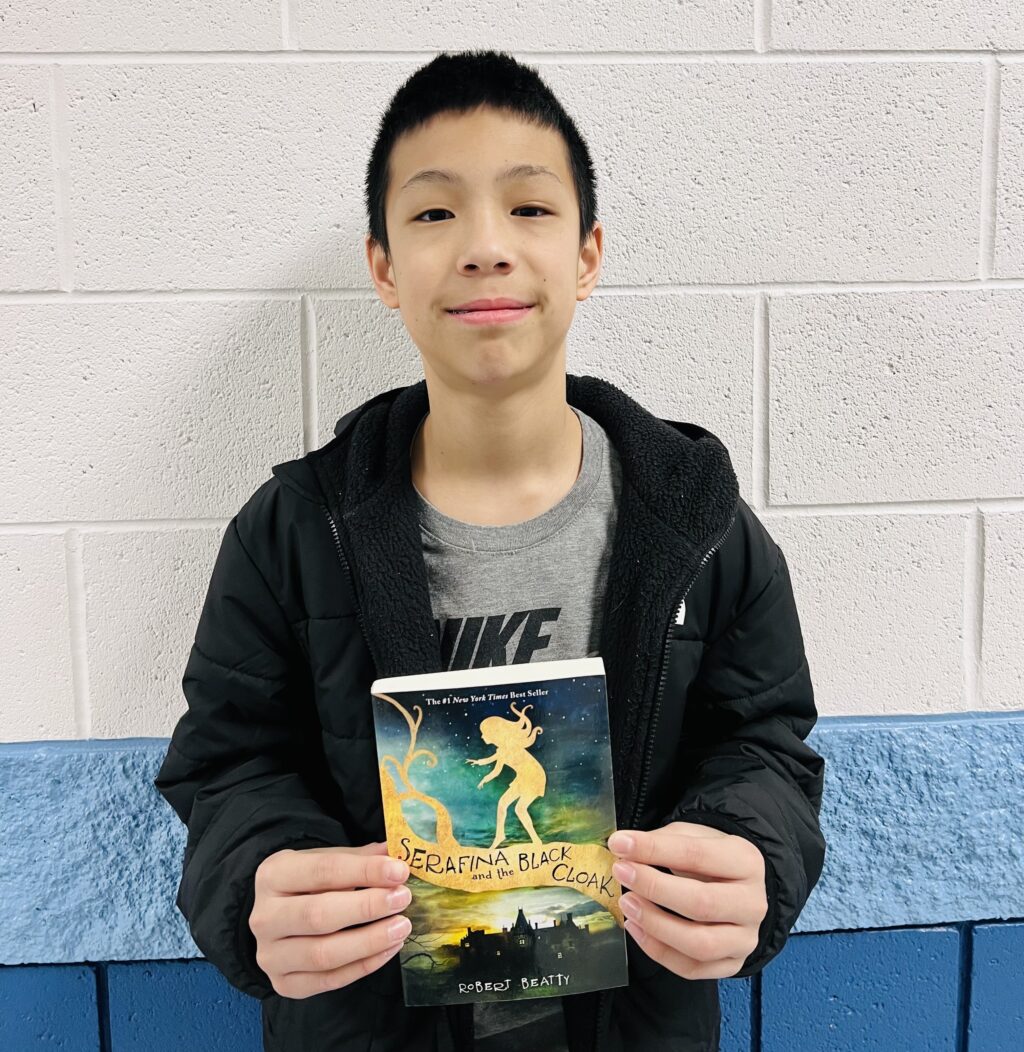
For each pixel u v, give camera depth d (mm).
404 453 781
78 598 999
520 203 696
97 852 996
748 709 787
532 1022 760
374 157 788
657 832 665
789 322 1003
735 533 790
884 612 1041
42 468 981
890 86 977
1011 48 978
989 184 995
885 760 1023
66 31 929
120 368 975
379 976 760
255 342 979
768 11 959
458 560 765
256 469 994
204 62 939
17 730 1008
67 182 949
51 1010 1018
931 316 1009
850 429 1021
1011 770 1029
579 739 663
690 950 643
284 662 790
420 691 656
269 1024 820
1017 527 1037
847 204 990
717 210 984
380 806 758
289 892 655
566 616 758
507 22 946
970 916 1039
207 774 785
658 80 963
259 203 961
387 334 982
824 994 1051
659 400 1007
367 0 935
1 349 966
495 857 663
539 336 708
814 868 739
